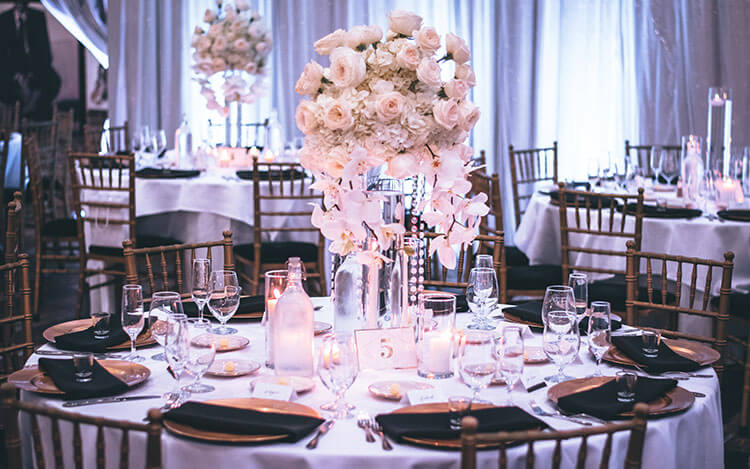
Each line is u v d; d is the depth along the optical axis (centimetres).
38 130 854
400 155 191
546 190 511
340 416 167
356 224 190
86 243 522
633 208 429
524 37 689
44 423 178
